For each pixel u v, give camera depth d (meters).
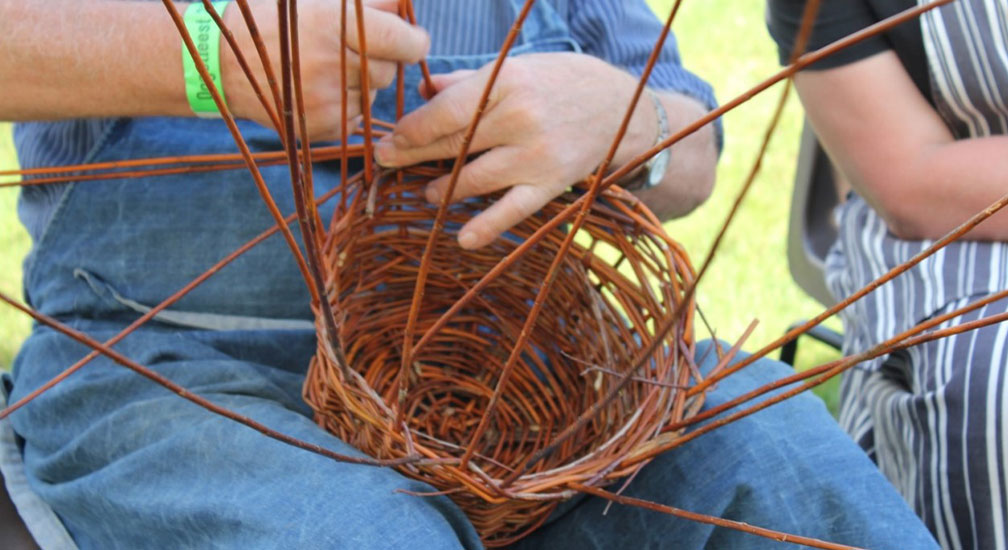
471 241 0.74
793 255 1.18
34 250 0.82
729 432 0.69
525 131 0.71
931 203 0.86
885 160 0.88
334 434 0.71
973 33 0.83
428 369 0.85
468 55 0.88
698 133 0.92
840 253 1.06
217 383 0.72
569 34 0.94
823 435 0.70
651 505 0.56
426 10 0.86
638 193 0.90
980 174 0.83
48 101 0.70
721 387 0.75
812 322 0.52
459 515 0.62
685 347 0.66
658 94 0.89
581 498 0.74
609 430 0.72
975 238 0.84
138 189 0.78
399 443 0.60
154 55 0.68
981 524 0.76
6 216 1.98
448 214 0.79
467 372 0.87
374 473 0.61
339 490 0.60
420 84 0.80
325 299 0.55
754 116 2.42
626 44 0.95
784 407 0.72
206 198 0.78
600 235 0.76
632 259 0.74
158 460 0.66
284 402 0.73
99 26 0.68
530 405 0.82
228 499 0.61
